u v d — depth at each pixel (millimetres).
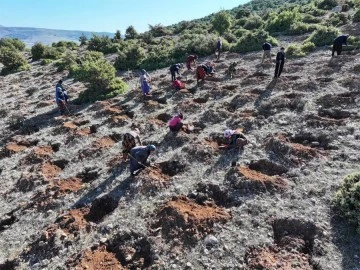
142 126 15148
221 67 22969
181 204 9414
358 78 15219
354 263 6863
